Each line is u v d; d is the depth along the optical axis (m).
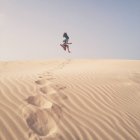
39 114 5.11
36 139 4.30
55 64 17.64
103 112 5.54
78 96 6.25
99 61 17.81
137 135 4.80
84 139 4.46
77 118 5.16
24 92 6.07
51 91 6.44
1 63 20.22
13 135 4.32
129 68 12.56
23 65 18.84
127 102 6.30
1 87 6.28
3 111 4.98
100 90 6.83
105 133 4.72
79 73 8.89
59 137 4.43
